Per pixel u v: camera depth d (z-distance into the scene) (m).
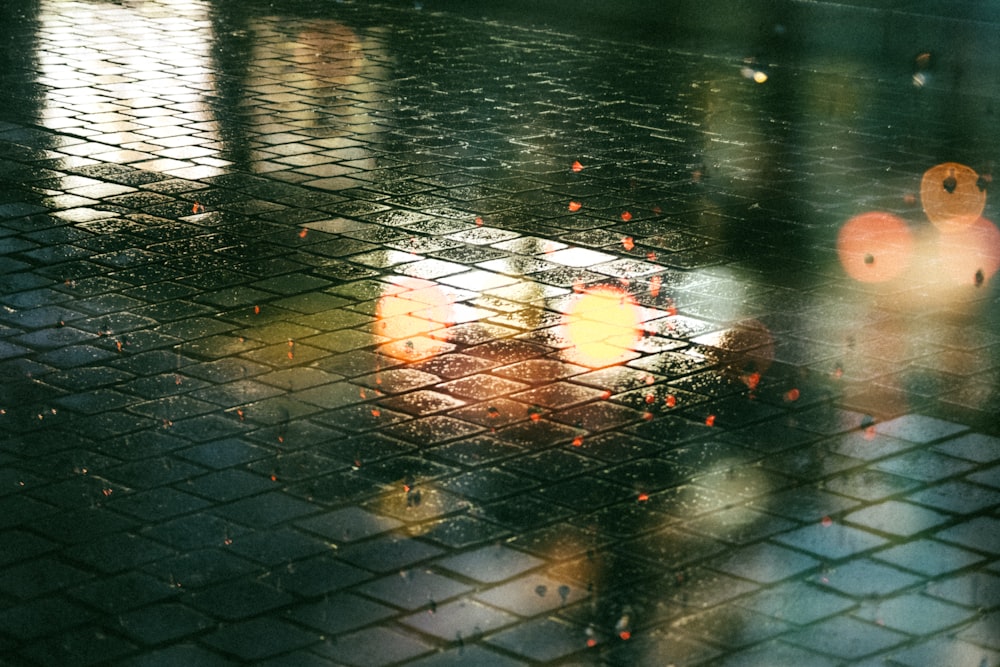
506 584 4.59
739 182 7.74
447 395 5.53
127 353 5.77
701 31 11.85
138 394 5.50
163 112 8.91
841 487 5.02
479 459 5.16
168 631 4.40
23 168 7.64
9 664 4.29
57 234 6.83
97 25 11.84
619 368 5.73
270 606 4.50
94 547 4.71
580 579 4.61
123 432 5.27
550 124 8.93
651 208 7.35
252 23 12.14
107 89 9.48
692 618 4.46
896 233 7.07
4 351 5.76
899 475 5.08
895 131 8.91
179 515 4.86
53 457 5.12
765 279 6.52
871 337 5.98
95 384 5.55
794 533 4.80
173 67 10.27
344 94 9.59
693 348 5.88
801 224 7.17
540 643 4.37
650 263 6.68
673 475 5.08
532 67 10.61
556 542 4.77
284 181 7.59
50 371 5.63
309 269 6.53
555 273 6.55
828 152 8.39
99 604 4.50
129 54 10.66
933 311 6.22
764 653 4.34
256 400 5.48
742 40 11.59
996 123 9.13
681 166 8.03
